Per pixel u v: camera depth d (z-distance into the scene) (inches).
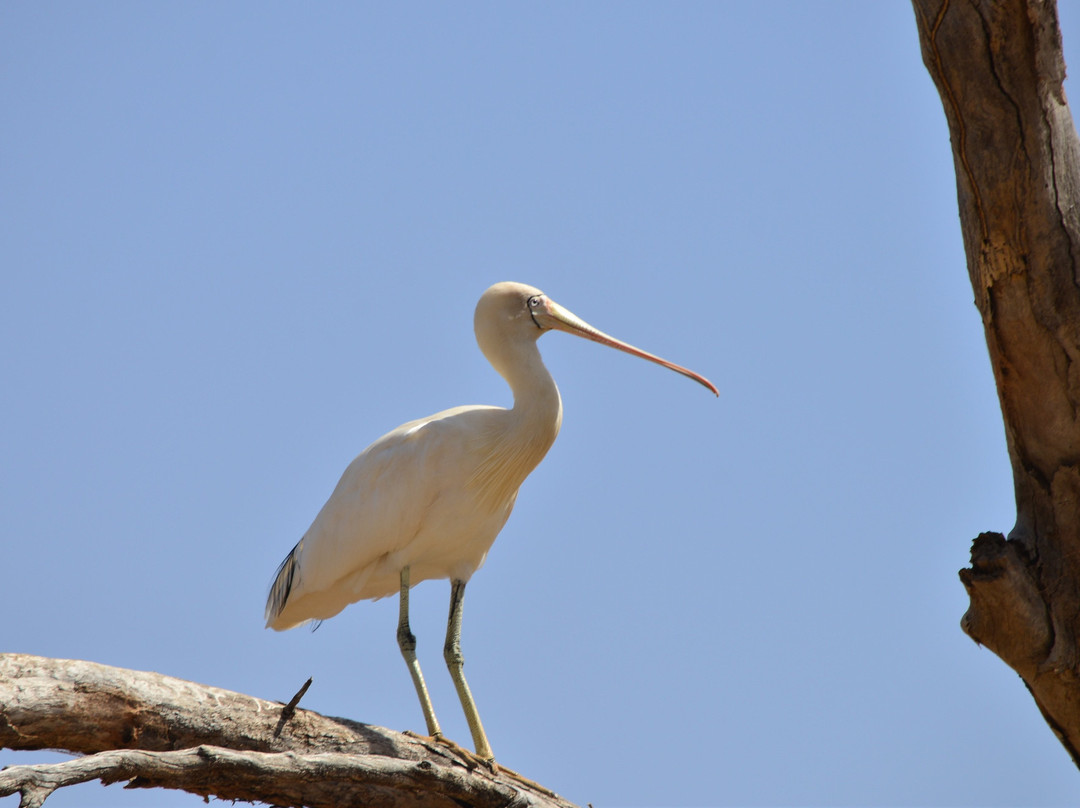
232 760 368.5
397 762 416.2
